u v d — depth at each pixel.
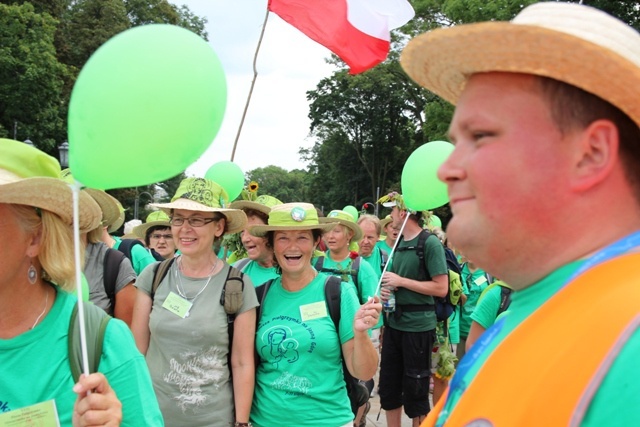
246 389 3.16
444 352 5.34
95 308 1.85
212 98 1.52
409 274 5.07
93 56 1.49
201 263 3.33
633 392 0.73
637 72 0.87
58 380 1.70
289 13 5.11
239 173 5.31
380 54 5.27
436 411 1.30
